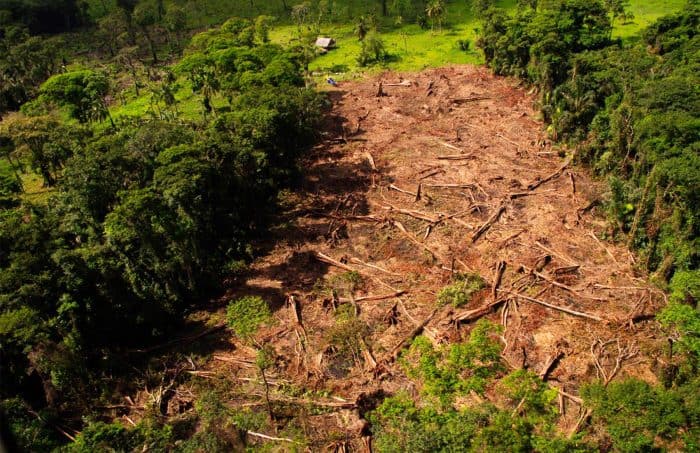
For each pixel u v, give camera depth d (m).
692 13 63.88
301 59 77.69
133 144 46.34
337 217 48.06
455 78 74.44
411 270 41.22
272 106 50.22
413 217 47.22
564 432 28.50
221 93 69.00
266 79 57.47
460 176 52.34
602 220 44.88
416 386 32.09
